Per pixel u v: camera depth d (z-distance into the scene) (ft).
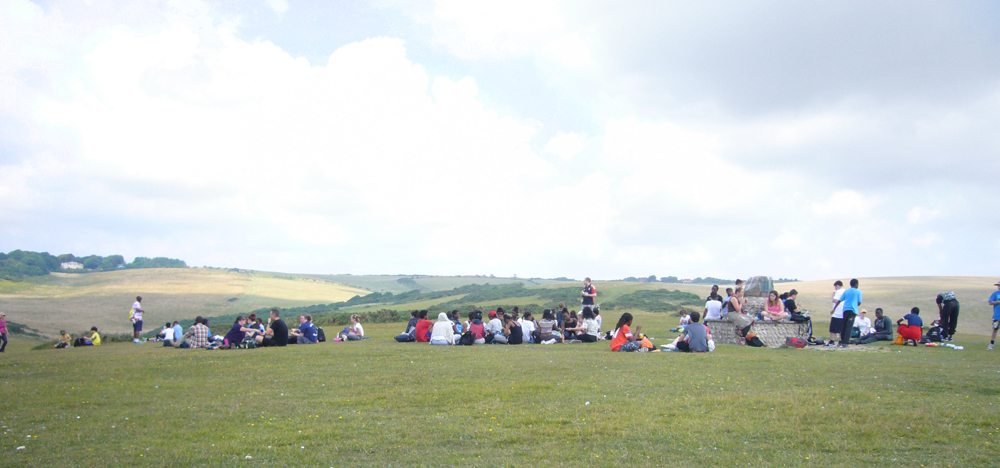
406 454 19.72
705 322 68.18
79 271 503.61
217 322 309.22
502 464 18.37
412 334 71.82
